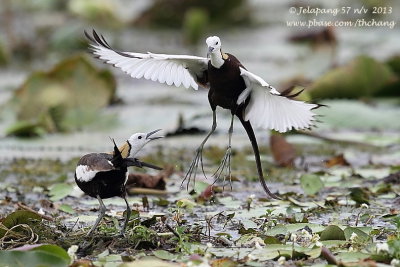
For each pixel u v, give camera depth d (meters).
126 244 8.84
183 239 8.89
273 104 8.58
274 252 8.45
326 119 17.25
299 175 13.27
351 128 17.17
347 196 11.45
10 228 9.25
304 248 8.57
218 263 8.05
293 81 19.64
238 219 10.18
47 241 8.88
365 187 11.95
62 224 9.84
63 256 8.01
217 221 10.12
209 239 9.16
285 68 22.69
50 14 29.45
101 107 17.66
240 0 28.98
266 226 9.67
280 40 27.16
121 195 8.98
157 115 17.67
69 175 13.23
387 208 10.80
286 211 10.46
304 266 8.09
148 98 19.86
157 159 14.45
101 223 9.70
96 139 16.08
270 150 14.77
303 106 8.39
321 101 18.16
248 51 25.34
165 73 9.12
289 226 9.55
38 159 14.41
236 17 29.17
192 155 14.80
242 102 8.75
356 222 9.84
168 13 28.67
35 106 17.50
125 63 9.09
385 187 11.80
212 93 8.89
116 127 17.03
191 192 11.73
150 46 25.83
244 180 12.88
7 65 24.58
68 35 26.06
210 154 14.77
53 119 17.16
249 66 22.97
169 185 12.48
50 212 10.66
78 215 10.48
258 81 8.38
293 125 8.55
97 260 8.38
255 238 8.95
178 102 19.42
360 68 18.92
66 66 17.70
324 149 15.48
